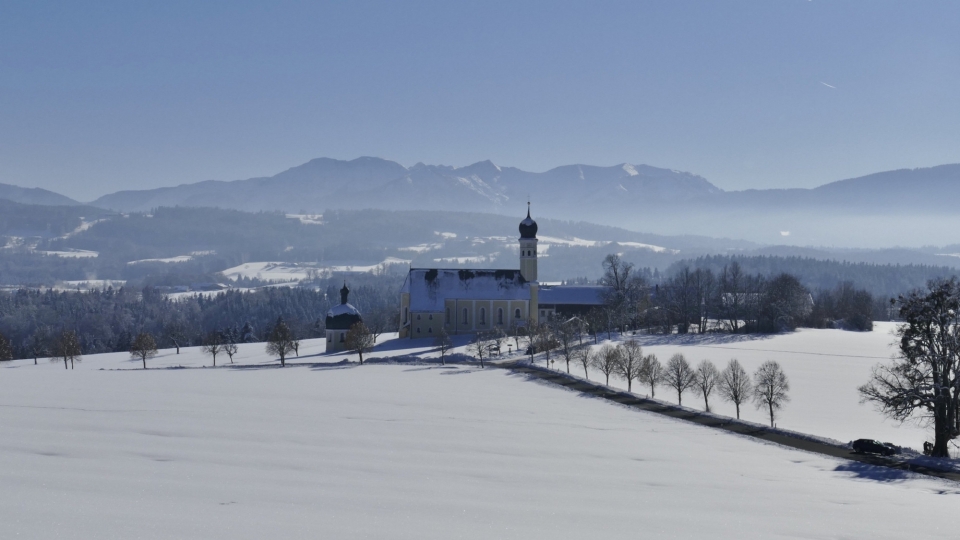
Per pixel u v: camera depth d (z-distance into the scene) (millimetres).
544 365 149625
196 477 61344
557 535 48406
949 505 58469
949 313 79375
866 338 195375
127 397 109625
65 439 76312
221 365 167125
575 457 73438
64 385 126000
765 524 52125
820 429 96125
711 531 50219
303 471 64438
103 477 60719
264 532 47188
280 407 100625
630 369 122375
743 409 110250
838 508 56812
